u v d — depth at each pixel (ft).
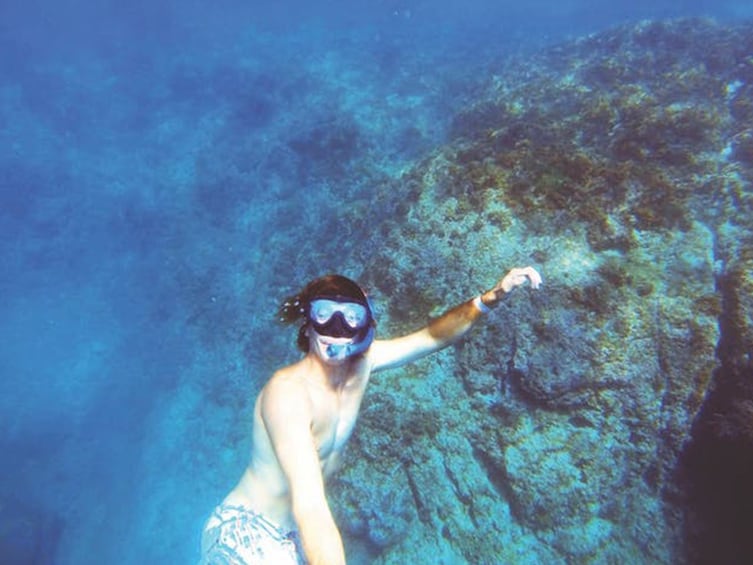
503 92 26.16
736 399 10.86
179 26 63.62
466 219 13.58
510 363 12.39
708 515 11.50
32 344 26.96
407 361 5.75
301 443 4.08
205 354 23.18
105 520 21.22
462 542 12.79
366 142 27.71
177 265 27.12
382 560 13.47
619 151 15.21
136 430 23.00
